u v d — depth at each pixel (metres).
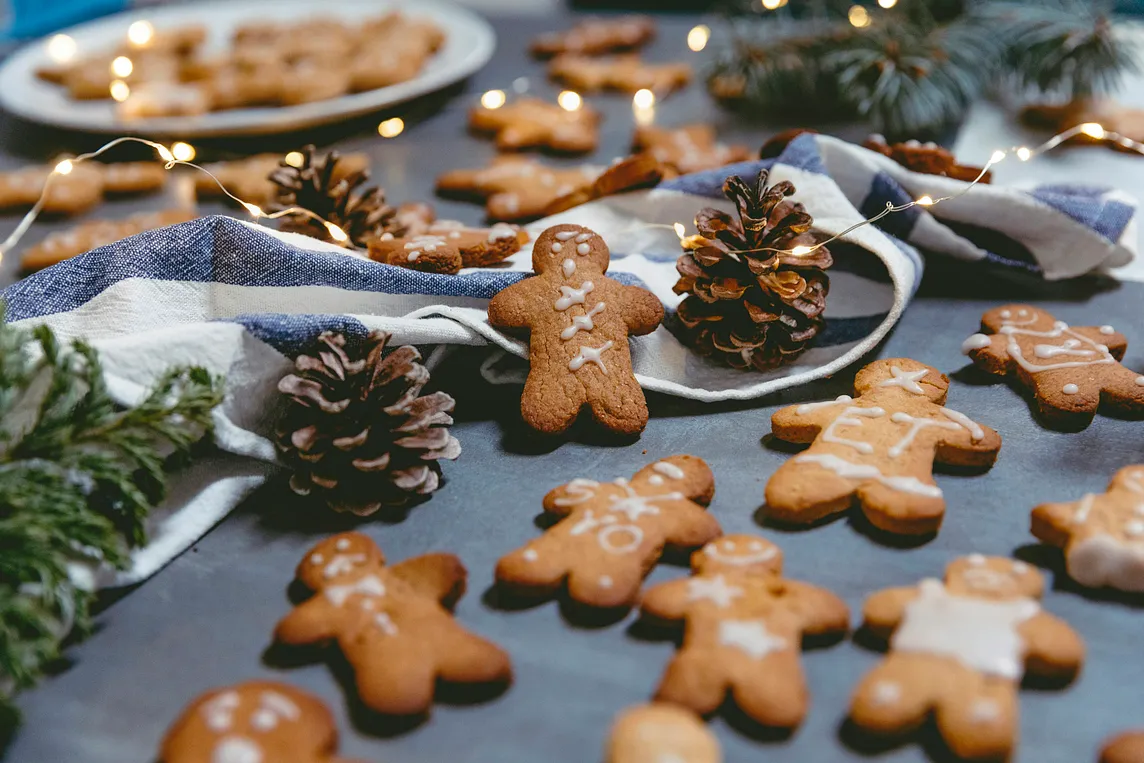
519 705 0.45
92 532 0.47
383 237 0.62
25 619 0.44
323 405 0.51
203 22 1.08
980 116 0.87
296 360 0.53
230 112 0.85
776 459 0.55
